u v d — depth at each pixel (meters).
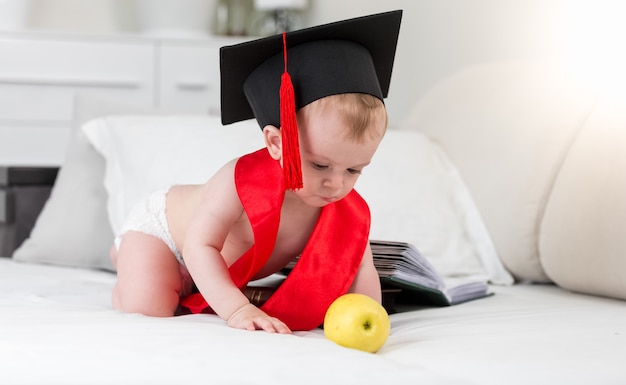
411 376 0.89
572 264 1.67
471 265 1.94
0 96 3.32
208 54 3.48
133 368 0.88
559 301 1.59
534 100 1.97
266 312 1.24
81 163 2.26
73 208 2.16
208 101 3.50
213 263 1.24
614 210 1.58
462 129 2.19
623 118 1.66
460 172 2.14
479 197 2.03
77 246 2.10
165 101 3.46
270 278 1.77
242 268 1.33
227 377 0.85
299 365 0.90
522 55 2.21
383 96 1.39
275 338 1.04
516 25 2.23
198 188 1.46
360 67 1.20
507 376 0.92
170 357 0.91
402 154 2.12
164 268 1.40
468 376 0.93
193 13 3.58
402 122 2.69
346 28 1.21
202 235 1.27
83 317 1.20
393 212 1.96
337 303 1.11
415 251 1.40
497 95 2.12
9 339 0.99
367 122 1.16
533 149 1.87
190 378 0.85
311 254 1.28
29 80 3.31
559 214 1.73
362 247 1.30
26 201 2.35
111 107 2.41
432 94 2.51
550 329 1.21
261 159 1.30
